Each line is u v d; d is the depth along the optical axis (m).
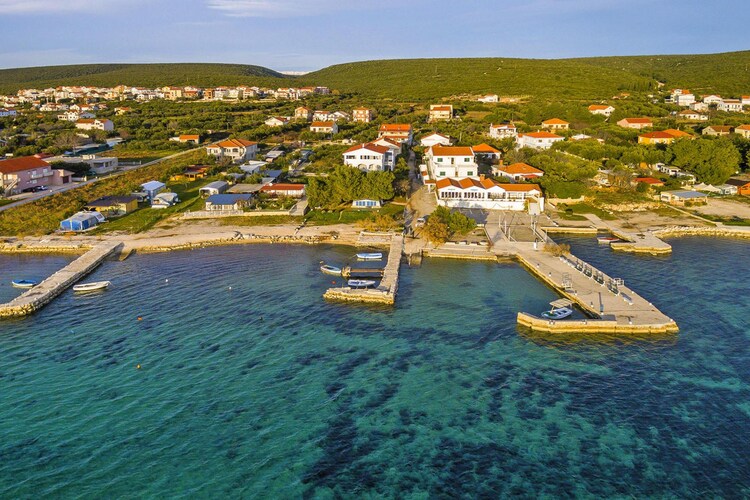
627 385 62.88
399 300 86.69
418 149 197.38
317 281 94.25
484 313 81.94
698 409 58.34
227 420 56.00
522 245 112.19
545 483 48.19
